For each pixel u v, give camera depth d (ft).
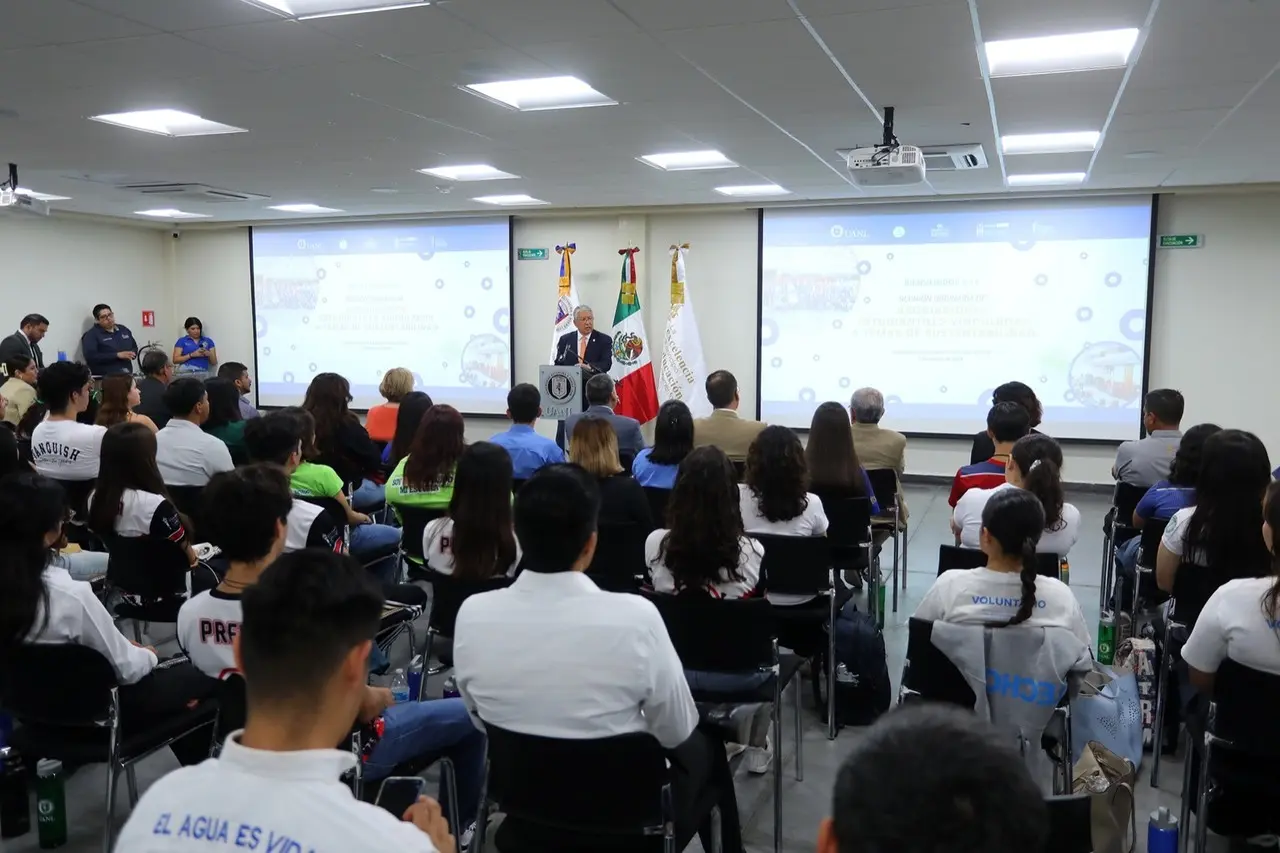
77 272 32.35
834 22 11.29
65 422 13.00
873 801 2.27
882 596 14.49
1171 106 15.51
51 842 8.43
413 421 15.42
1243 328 25.05
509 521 9.16
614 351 29.01
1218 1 10.41
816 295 28.40
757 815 9.21
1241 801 7.98
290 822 3.13
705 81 14.07
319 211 30.81
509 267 31.24
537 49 12.48
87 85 14.30
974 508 11.02
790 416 28.99
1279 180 23.54
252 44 12.23
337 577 3.60
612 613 5.73
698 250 29.81
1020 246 26.43
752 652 8.22
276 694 3.43
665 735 6.04
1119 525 13.48
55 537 7.43
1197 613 9.29
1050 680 7.30
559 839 6.07
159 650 13.05
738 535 8.73
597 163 21.47
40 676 7.29
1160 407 13.56
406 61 13.05
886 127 16.17
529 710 5.75
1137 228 25.36
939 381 27.50
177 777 3.32
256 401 34.81
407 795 4.95
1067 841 4.31
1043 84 14.10
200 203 28.53
